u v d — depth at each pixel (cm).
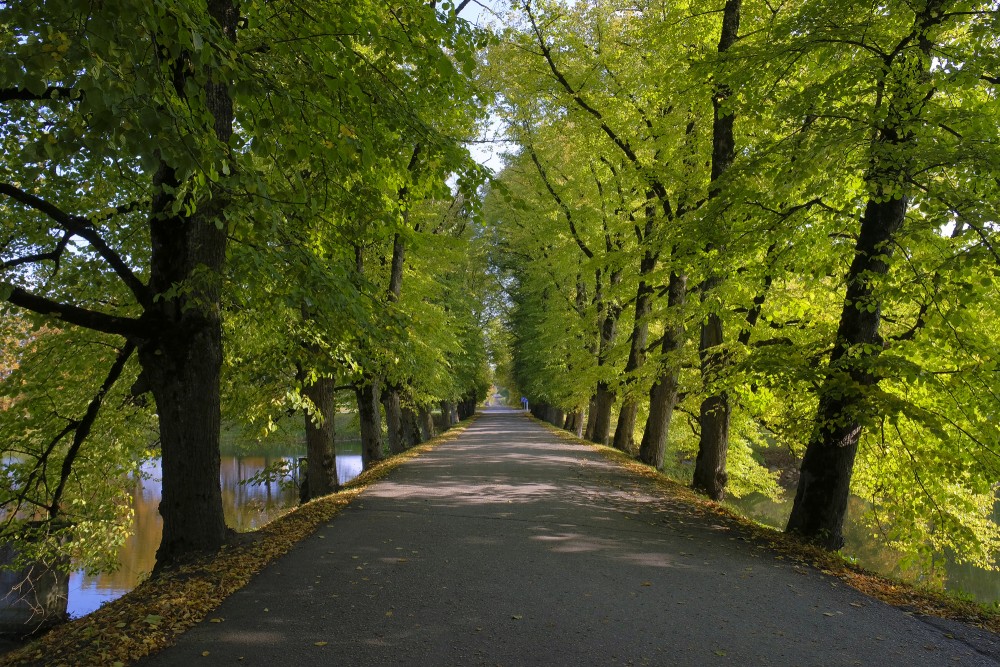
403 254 1584
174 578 597
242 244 683
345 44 606
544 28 1576
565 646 457
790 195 911
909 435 969
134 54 371
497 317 4291
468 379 3497
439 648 451
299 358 947
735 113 1153
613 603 554
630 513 975
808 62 932
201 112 471
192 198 570
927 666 439
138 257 1008
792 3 1237
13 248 937
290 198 691
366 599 557
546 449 2072
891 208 812
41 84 341
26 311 905
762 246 913
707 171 1373
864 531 1909
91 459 1081
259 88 460
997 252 663
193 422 680
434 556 705
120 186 892
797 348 859
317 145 578
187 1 392
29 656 451
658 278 1316
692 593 589
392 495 1117
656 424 1647
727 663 436
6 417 992
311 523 867
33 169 385
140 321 660
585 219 1922
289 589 584
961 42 834
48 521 991
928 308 847
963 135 768
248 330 1015
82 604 1345
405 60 731
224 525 714
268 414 1180
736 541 812
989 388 806
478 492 1152
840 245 897
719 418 1257
